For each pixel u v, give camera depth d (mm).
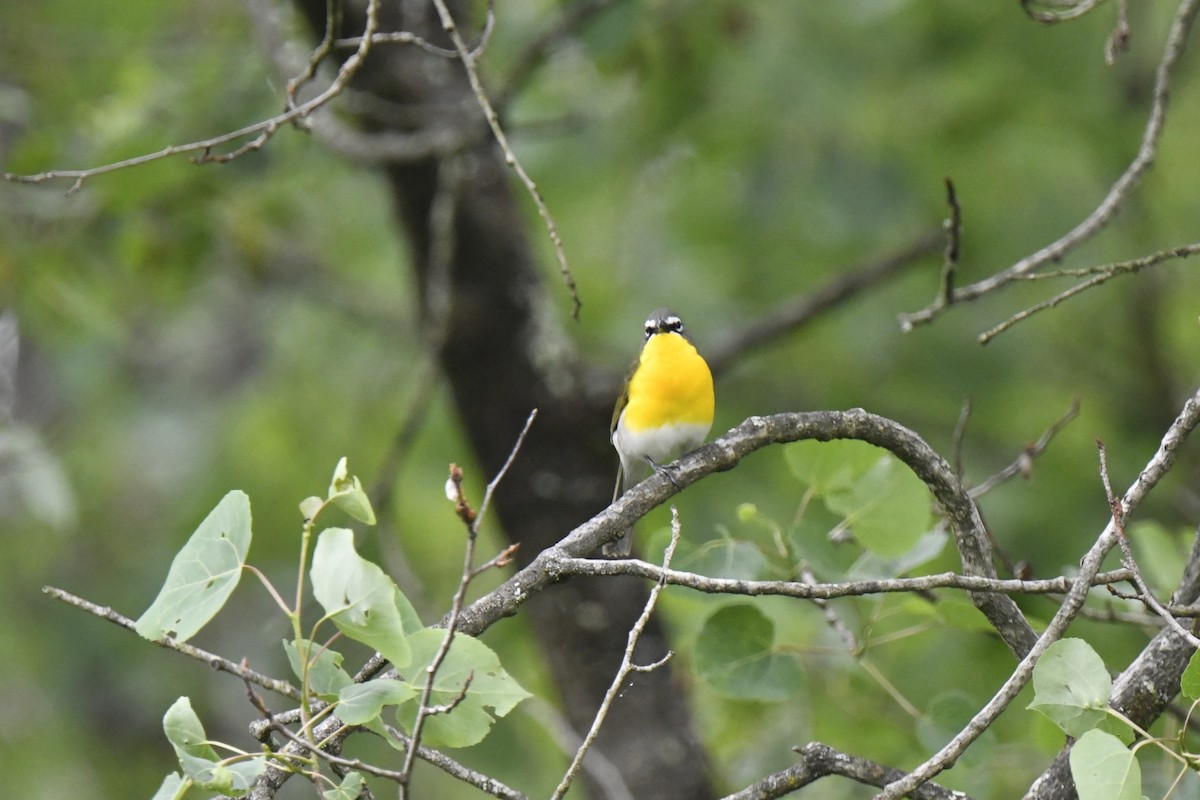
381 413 16281
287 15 11406
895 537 7129
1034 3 8734
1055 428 8398
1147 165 7945
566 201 14953
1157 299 14797
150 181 11344
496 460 10633
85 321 12703
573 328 14859
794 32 13422
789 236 14438
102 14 13469
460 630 5441
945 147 13688
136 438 17688
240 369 18422
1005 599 6633
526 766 14312
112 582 17453
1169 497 13992
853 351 15008
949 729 7582
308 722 4832
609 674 10305
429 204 10594
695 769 10164
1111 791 4809
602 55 11516
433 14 10438
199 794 11047
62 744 17094
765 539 11820
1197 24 14094
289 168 13133
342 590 4773
